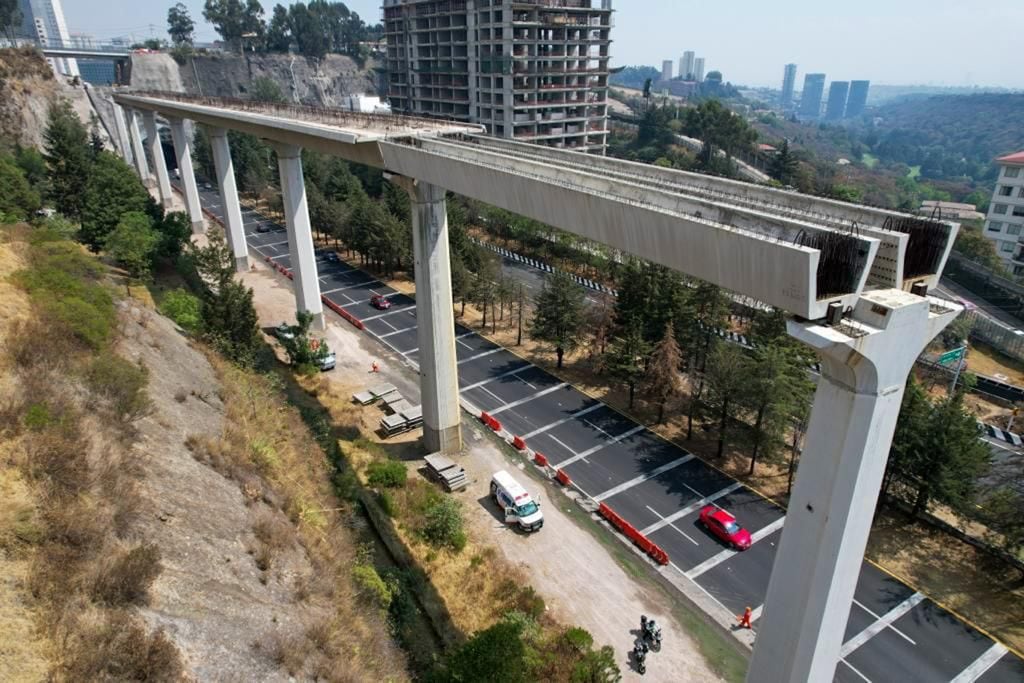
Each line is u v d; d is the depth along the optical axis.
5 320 22.36
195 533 18.17
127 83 137.38
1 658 11.64
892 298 13.54
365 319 55.31
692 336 42.19
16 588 13.17
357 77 176.75
